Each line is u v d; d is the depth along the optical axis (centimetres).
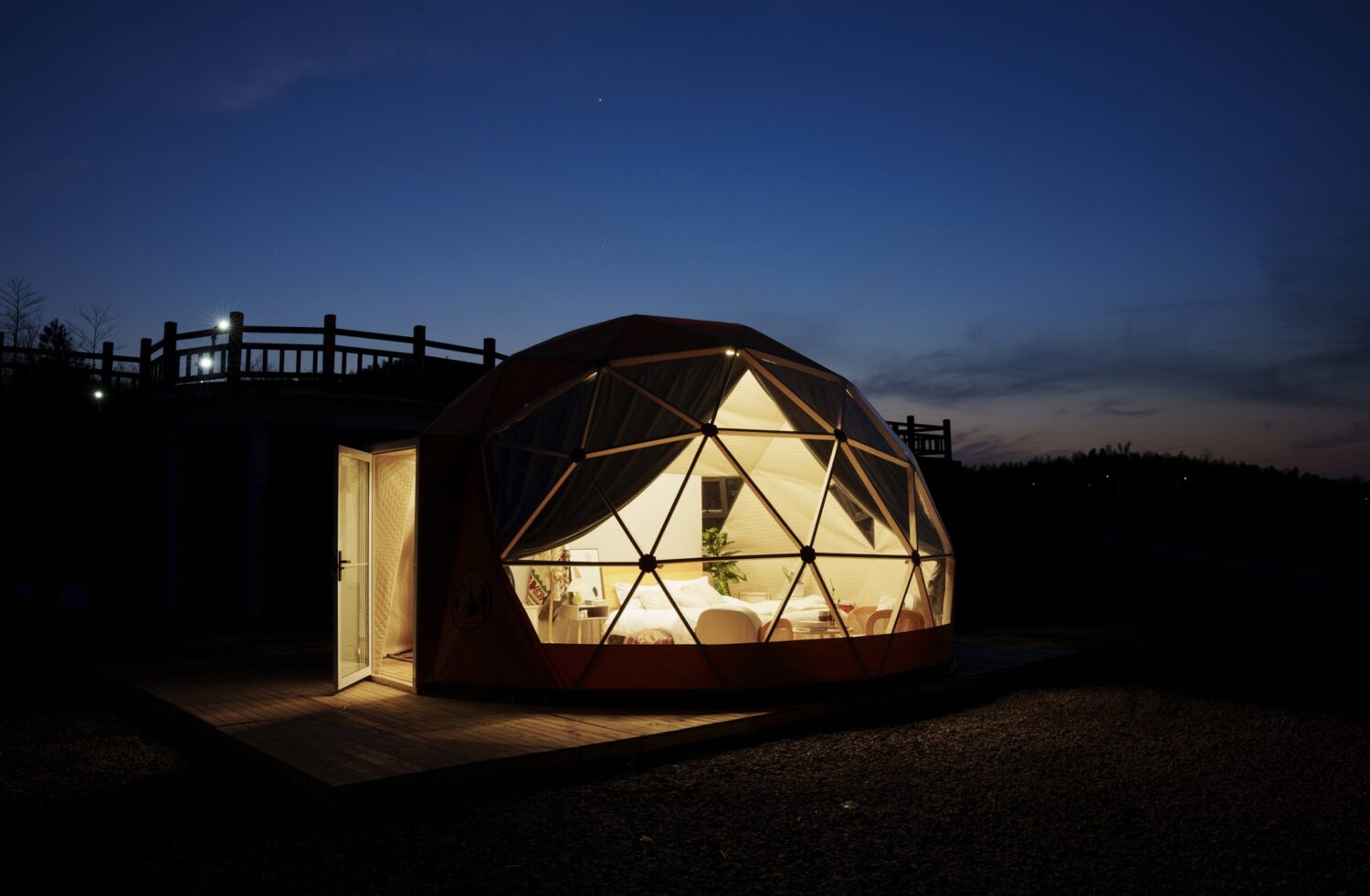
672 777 628
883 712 845
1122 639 1403
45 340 2869
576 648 808
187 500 1819
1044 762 658
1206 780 607
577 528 844
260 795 584
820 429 969
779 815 540
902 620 941
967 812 541
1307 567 3020
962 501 3669
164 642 1350
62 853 480
